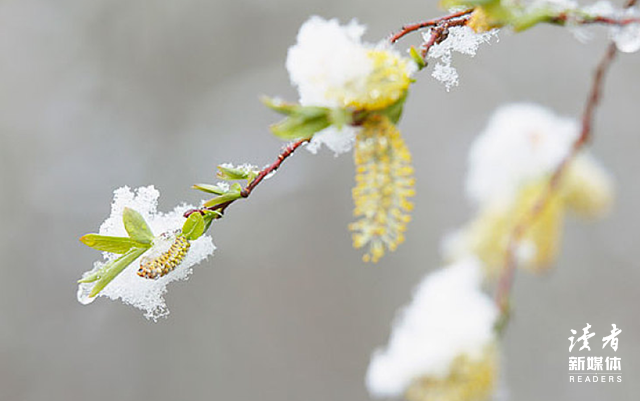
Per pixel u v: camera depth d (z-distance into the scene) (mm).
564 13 643
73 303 2080
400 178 628
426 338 768
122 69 2193
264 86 2139
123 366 2062
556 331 1814
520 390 1782
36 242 2098
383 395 777
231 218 2143
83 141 2139
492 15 634
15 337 2049
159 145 2143
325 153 2135
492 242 891
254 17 2180
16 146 2129
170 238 629
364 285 2125
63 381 2043
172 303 2090
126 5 2186
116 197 636
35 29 2189
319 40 625
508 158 901
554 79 1941
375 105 626
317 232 2158
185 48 2189
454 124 2064
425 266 2082
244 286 2145
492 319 771
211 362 2090
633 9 656
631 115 1843
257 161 2080
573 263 1830
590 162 916
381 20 2053
